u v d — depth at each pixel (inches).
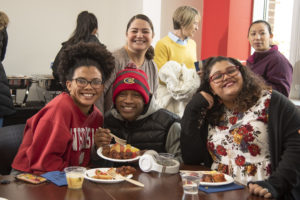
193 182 55.9
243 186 62.5
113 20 228.7
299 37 150.6
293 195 63.6
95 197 53.8
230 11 158.2
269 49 118.6
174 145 84.4
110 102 104.0
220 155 76.2
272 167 70.1
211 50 169.0
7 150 75.5
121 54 109.2
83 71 70.2
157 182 62.5
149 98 83.5
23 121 152.6
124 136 83.8
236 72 72.9
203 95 76.5
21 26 208.5
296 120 69.4
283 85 114.3
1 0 202.4
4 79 127.2
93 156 75.4
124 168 65.6
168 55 134.0
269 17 163.5
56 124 67.2
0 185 57.7
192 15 130.8
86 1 221.1
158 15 222.7
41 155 66.3
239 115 74.9
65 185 58.6
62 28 217.6
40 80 157.8
